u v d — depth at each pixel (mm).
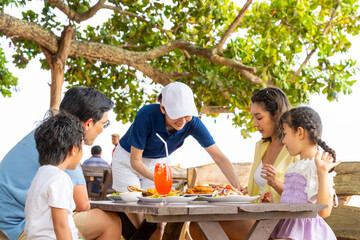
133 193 2477
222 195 2338
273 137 3002
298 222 2301
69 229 1849
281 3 7984
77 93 2383
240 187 3273
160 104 3225
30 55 7656
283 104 2947
